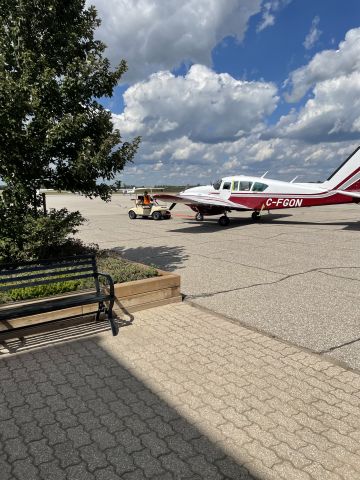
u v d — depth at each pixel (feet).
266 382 10.84
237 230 48.26
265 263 27.63
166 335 14.32
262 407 9.61
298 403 9.77
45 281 14.28
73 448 8.13
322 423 8.96
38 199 21.31
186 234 44.88
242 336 14.23
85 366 11.87
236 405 9.70
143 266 20.33
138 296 16.99
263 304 18.07
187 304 18.20
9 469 7.51
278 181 55.67
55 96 19.33
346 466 7.57
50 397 10.12
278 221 59.06
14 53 19.08
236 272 24.81
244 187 56.70
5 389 10.56
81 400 9.98
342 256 29.94
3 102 17.44
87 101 20.65
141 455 7.89
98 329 14.94
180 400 9.93
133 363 12.05
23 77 17.80
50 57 20.26
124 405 9.73
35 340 13.88
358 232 44.29
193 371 11.50
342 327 15.06
